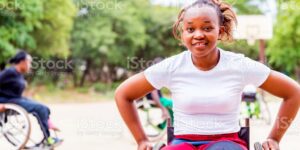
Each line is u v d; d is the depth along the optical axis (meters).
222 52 2.27
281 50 18.28
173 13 20.83
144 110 6.52
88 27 19.77
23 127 5.24
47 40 17.27
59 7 16.59
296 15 17.59
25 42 15.71
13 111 5.28
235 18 2.30
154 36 21.08
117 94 2.32
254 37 14.26
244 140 2.32
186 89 2.23
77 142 6.54
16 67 5.53
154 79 2.27
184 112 2.25
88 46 19.95
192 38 2.17
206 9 2.17
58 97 17.19
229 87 2.21
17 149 5.22
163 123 6.41
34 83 17.19
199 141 2.23
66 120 9.52
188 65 2.25
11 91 5.45
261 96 8.23
